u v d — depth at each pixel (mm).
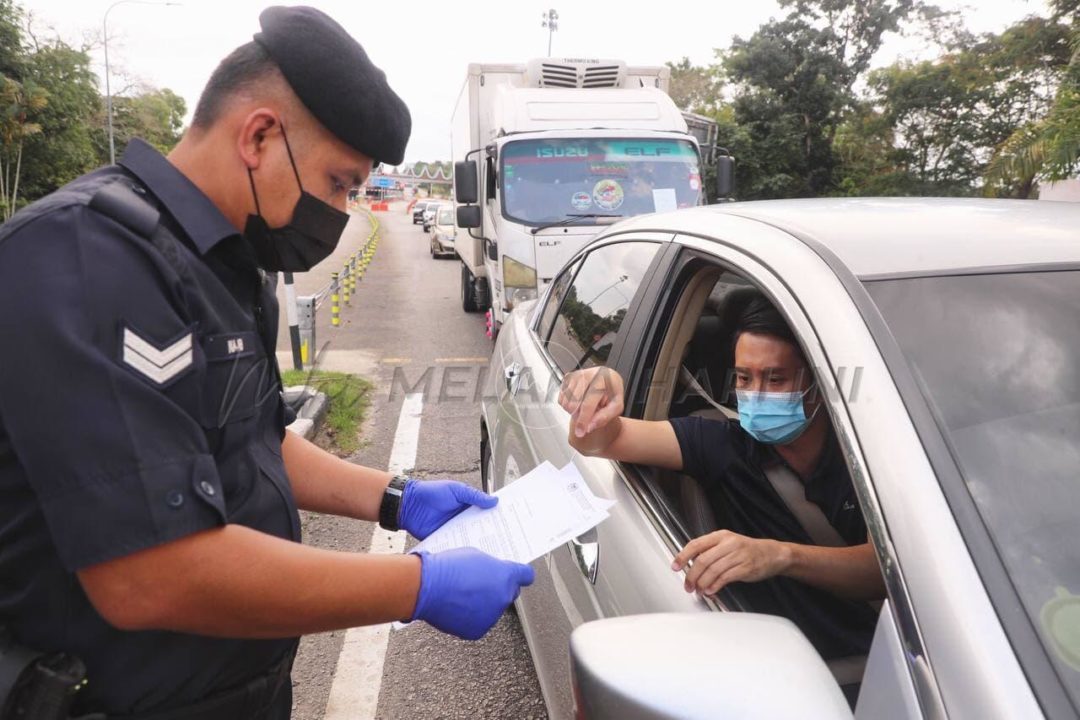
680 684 906
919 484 975
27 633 1050
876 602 1542
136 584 917
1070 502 1005
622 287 2188
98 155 34875
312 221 1146
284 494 1229
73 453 874
